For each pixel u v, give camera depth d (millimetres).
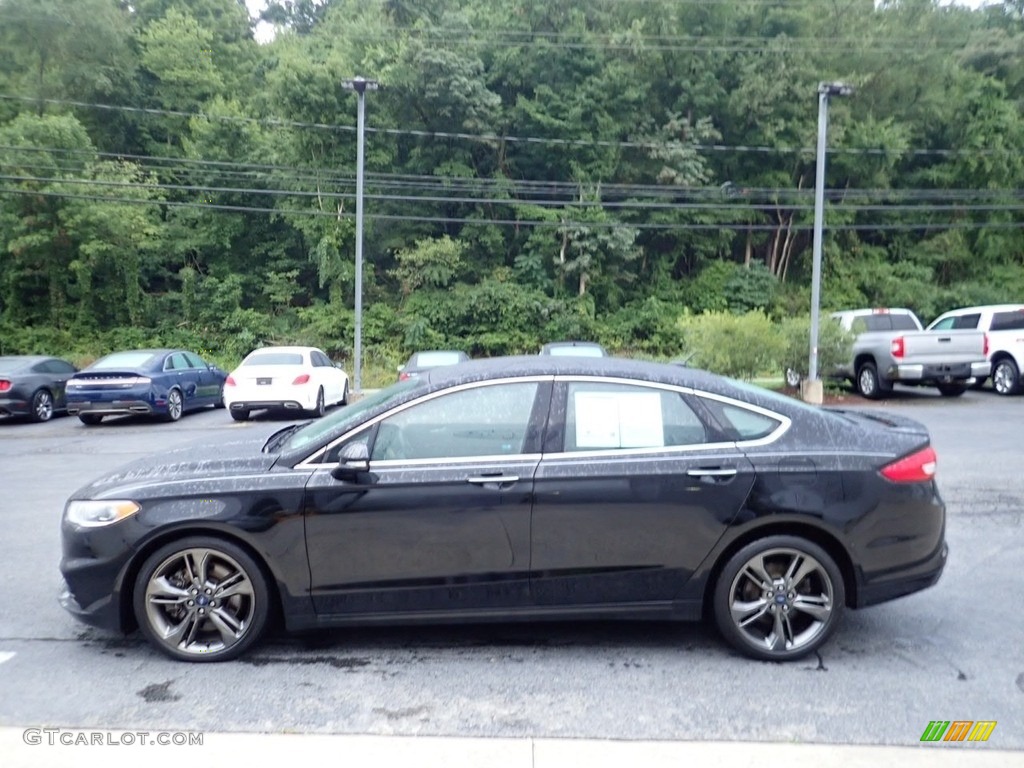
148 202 33344
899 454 4441
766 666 4332
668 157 37250
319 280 38281
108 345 34719
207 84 40250
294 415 17438
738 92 38500
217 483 4320
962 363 17094
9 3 35062
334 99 35312
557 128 37688
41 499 8727
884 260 42562
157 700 3928
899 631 4852
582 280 37438
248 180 37000
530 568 4305
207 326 36719
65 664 4375
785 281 42156
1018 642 4676
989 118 40688
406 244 37781
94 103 37094
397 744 3477
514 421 4426
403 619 4359
